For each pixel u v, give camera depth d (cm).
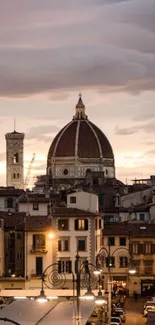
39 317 14712
